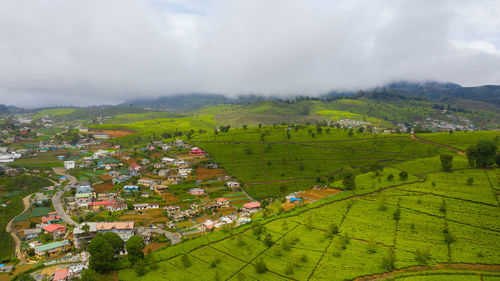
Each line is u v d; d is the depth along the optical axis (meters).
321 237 140.88
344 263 117.44
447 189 177.75
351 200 180.75
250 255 131.12
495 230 131.25
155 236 162.62
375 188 196.00
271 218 167.50
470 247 121.31
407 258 116.88
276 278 113.00
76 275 127.00
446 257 115.50
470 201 159.38
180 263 129.38
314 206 178.62
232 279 115.06
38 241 159.00
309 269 116.00
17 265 136.25
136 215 187.75
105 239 136.25
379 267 112.81
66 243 153.62
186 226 176.50
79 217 186.75
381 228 144.38
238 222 177.00
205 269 123.50
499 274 102.38
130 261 132.50
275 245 136.38
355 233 141.75
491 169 196.88
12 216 190.38
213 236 151.75
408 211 158.38
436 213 152.38
